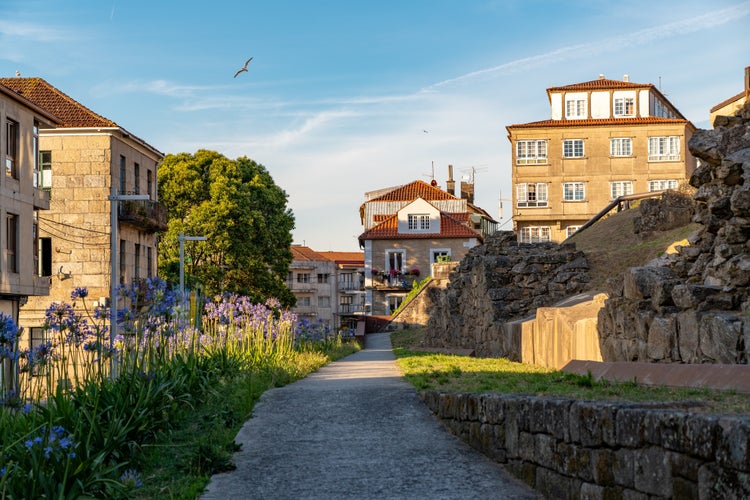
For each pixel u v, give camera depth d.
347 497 8.55
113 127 45.72
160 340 14.11
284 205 70.31
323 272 136.12
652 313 13.32
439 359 23.91
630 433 6.66
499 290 26.70
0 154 34.47
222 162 63.78
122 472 9.68
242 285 63.41
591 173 72.62
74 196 45.69
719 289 12.28
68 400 10.46
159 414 11.85
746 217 12.66
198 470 9.57
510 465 9.27
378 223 83.44
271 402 14.08
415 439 11.08
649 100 74.75
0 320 9.48
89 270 45.50
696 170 15.20
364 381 16.98
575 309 18.11
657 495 6.28
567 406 7.77
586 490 7.39
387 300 80.81
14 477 7.96
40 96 47.75
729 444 5.43
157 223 50.12
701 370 9.53
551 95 75.56
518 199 73.19
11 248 35.78
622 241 30.33
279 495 8.71
